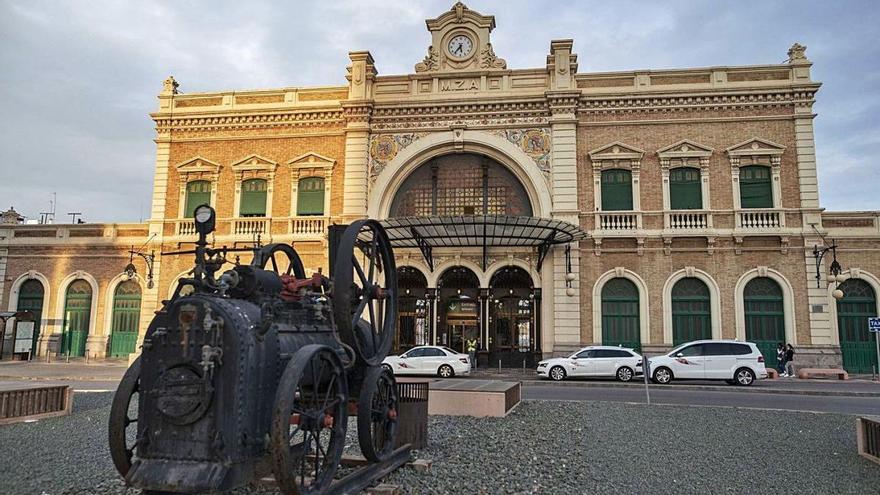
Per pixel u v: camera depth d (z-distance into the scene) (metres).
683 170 27.81
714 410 15.16
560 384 22.88
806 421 13.57
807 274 26.31
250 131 31.00
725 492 7.86
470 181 29.70
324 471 6.89
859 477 8.70
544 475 8.59
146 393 6.26
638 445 10.82
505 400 13.90
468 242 28.42
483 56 29.84
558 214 27.66
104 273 32.00
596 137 28.42
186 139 31.41
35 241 32.69
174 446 6.10
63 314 32.19
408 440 9.97
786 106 27.41
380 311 9.84
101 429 11.98
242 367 6.14
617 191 28.09
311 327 7.88
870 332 26.44
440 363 25.23
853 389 21.19
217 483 5.84
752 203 27.20
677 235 26.97
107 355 31.34
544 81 29.03
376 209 29.20
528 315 29.58
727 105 27.62
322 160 29.92
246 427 6.16
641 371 24.03
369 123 29.86
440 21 30.38
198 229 7.32
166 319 6.35
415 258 29.42
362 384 8.17
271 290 7.36
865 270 26.39
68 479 8.12
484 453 9.91
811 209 26.48
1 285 32.84
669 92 27.81
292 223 29.78
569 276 27.14
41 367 27.70
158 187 31.30
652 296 27.02
